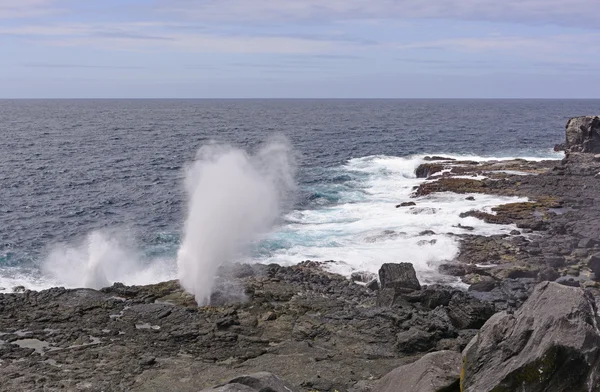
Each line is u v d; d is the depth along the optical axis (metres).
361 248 34.66
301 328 22.52
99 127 135.75
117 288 26.83
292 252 34.09
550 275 29.44
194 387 18.03
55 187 58.19
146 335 22.03
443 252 33.44
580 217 39.59
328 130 124.31
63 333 22.00
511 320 13.48
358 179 59.50
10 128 129.62
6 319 23.20
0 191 55.62
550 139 102.06
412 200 48.28
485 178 54.91
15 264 35.16
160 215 47.38
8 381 18.23
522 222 38.88
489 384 12.80
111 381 18.38
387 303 25.02
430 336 21.11
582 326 12.29
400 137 106.50
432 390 13.87
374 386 15.84
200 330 22.28
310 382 18.02
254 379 13.16
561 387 12.11
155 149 89.50
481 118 175.38
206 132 120.56
